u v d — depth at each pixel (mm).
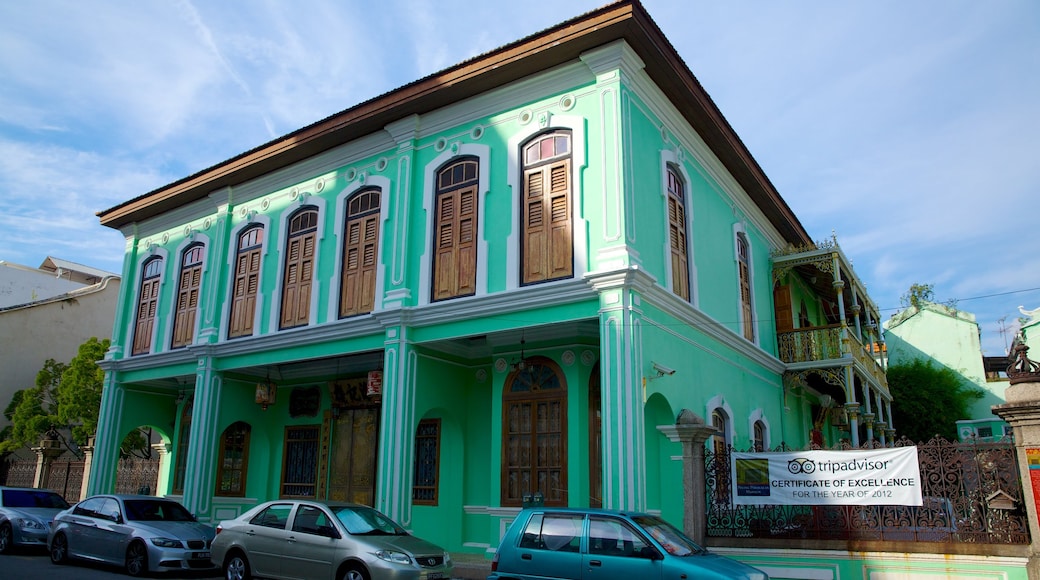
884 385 23422
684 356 13102
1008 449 9133
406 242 14305
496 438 14000
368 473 16609
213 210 18984
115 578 11953
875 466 9875
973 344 30766
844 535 9953
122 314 20484
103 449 19406
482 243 13359
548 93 13258
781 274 19672
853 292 20844
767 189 18531
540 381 13844
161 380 19562
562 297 11984
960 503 9320
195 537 12453
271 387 18203
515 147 13398
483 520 14406
